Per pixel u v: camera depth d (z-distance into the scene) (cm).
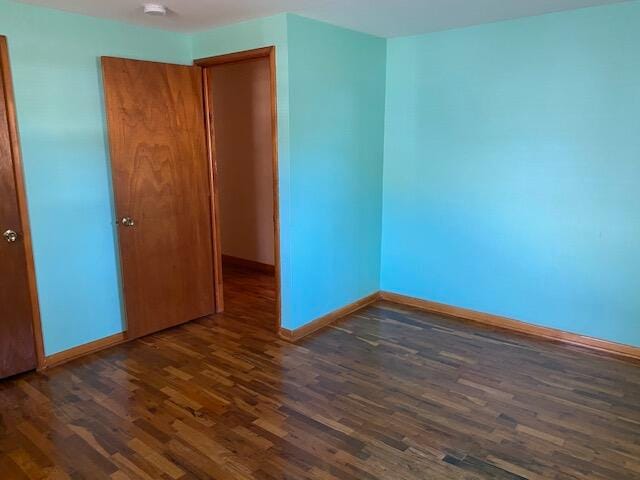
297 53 321
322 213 367
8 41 278
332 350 338
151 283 360
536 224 351
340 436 239
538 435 240
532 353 332
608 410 261
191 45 373
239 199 557
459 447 230
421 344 348
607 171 318
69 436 240
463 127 373
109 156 332
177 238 372
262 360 323
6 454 227
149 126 342
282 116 327
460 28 360
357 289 419
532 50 332
